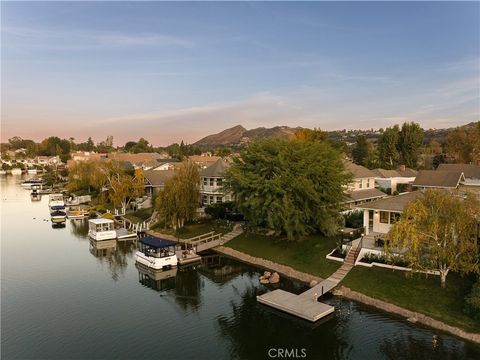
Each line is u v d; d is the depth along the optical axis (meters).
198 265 44.59
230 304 33.09
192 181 57.47
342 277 35.69
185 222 60.19
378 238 39.16
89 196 95.44
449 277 31.92
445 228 29.22
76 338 27.09
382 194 64.94
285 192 42.12
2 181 158.25
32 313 31.38
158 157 165.12
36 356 24.64
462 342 25.34
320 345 25.94
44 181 143.25
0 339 26.94
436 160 118.44
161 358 24.48
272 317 30.11
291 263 41.38
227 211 61.50
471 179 64.25
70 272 42.47
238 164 48.09
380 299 31.31
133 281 39.53
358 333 27.14
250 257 45.53
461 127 127.44
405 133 122.62
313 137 115.75
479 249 30.11
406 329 27.41
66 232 63.94
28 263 45.78
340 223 47.66
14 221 73.12
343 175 45.53
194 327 28.86
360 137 130.50
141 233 60.00
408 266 33.22
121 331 28.17
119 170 86.12
